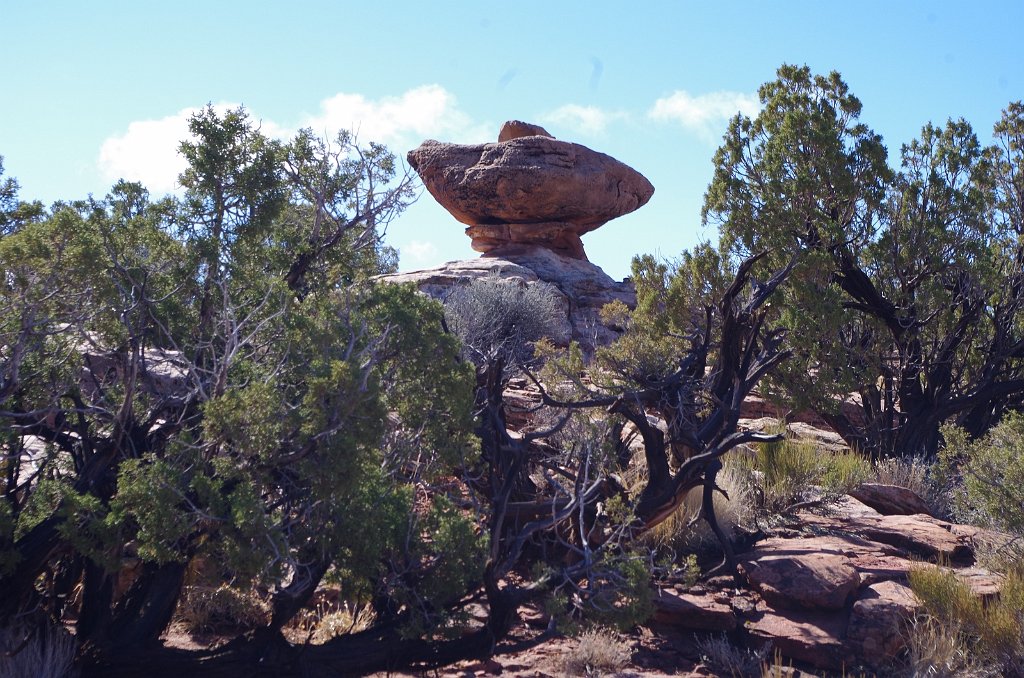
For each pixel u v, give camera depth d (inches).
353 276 293.9
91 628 209.8
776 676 241.3
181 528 187.3
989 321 617.6
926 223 581.9
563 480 319.6
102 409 220.2
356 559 204.4
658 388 330.6
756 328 333.7
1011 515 340.5
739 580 297.0
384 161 308.5
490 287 818.8
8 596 206.5
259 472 203.5
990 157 678.5
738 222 589.9
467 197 1224.8
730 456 398.9
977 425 614.9
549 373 354.0
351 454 197.8
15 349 213.2
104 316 242.2
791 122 589.6
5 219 267.9
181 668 201.8
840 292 546.3
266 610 248.5
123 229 254.1
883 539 338.0
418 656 220.5
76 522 197.2
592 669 238.8
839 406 549.0
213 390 210.7
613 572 233.0
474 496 275.0
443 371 253.3
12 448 227.3
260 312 251.4
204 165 279.3
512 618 227.6
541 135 1295.5
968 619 260.7
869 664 251.9
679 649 259.9
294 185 303.6
